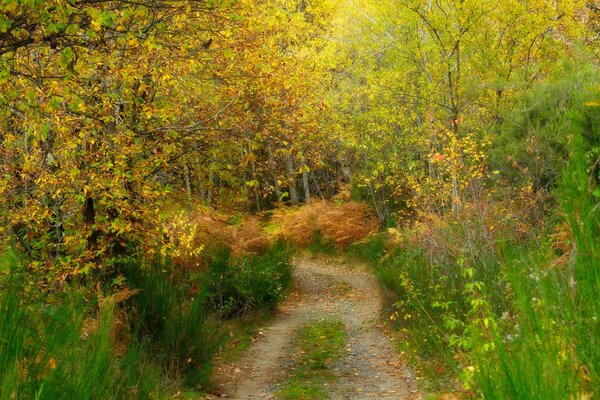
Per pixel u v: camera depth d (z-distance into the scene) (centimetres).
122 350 687
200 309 880
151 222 949
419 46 1858
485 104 1678
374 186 2353
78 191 846
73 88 743
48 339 351
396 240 1474
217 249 1455
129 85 935
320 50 2108
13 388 299
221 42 913
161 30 730
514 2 1647
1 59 641
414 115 1967
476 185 1014
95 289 783
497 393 230
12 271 359
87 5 650
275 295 1501
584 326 230
